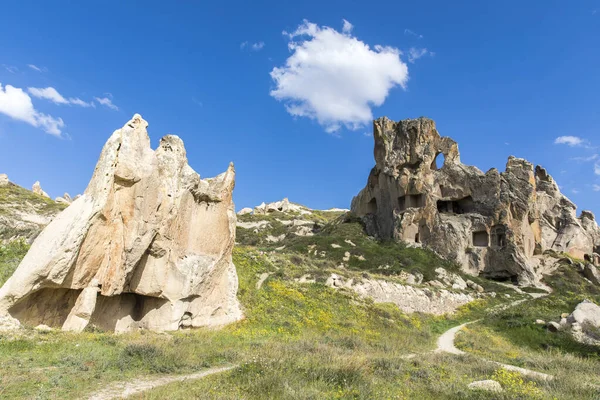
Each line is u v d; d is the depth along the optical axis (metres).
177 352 14.30
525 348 28.09
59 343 13.34
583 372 19.28
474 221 58.72
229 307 23.45
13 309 14.70
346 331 25.56
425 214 61.25
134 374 11.72
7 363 11.02
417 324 32.59
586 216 78.12
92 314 17.38
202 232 22.00
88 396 9.51
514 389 13.20
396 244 59.81
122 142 17.92
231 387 10.76
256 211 111.12
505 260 54.97
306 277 34.00
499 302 44.75
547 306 40.44
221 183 23.77
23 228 41.59
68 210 16.38
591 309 31.55
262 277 31.47
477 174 61.91
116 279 17.20
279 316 25.05
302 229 79.81
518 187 60.75
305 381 11.84
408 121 67.62
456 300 42.78
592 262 69.31
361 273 38.88
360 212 76.12
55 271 14.80
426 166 63.91
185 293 19.95
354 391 11.38
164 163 19.97
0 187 61.16
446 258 57.06
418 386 13.28
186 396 9.63
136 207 18.14
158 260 19.28
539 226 64.00
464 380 14.88
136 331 18.25
